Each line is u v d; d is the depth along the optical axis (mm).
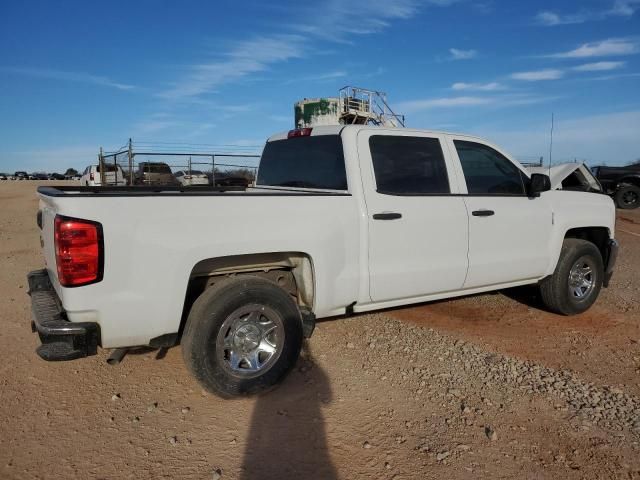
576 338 5176
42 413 3578
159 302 3363
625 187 19688
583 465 3059
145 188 4898
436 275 4668
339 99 21062
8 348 4719
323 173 4574
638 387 4094
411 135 4664
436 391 3932
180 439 3270
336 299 4129
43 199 3699
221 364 3590
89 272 3141
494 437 3299
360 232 4188
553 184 7633
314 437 3301
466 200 4836
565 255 5664
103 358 4492
